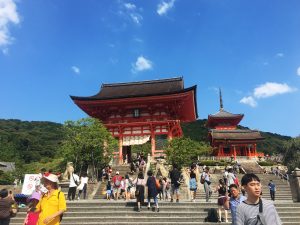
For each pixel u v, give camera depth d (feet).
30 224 25.76
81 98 173.06
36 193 29.32
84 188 87.51
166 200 75.05
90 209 59.57
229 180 72.54
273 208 17.47
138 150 217.77
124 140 172.35
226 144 259.39
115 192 88.38
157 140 169.48
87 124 137.90
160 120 172.14
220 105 325.21
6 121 485.15
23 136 394.93
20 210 62.08
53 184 26.03
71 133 135.95
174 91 166.50
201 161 203.31
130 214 57.36
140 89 194.59
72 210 59.31
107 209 59.72
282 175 146.51
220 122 305.12
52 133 442.09
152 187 59.21
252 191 17.89
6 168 283.59
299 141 244.83
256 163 220.84
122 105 176.24
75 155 132.16
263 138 256.32
